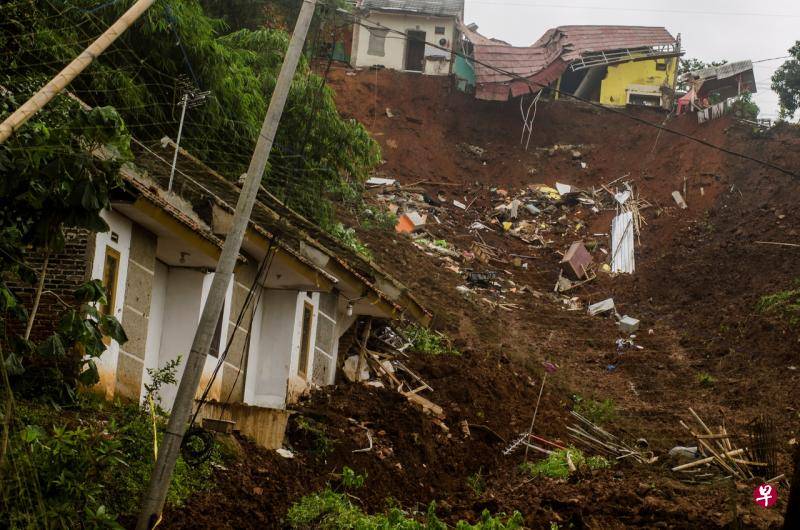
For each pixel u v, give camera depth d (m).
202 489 16.72
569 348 42.97
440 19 72.62
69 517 12.50
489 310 45.72
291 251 22.06
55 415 15.40
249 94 28.67
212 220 20.56
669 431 32.81
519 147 70.88
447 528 18.80
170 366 17.62
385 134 68.94
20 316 13.30
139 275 18.34
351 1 73.56
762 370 39.78
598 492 22.80
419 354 31.34
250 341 22.66
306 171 31.14
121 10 24.48
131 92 24.27
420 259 50.56
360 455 21.84
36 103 10.91
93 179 12.84
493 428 28.22
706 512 21.98
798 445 16.95
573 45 73.31
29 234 12.92
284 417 20.17
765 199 60.66
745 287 50.09
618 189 67.00
